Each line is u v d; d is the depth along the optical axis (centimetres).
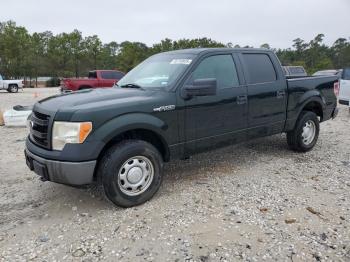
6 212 428
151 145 435
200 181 514
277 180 518
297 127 635
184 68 477
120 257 332
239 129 533
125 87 508
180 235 367
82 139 387
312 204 436
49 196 471
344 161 611
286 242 352
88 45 5638
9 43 4906
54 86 5003
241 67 539
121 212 418
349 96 1179
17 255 338
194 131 479
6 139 813
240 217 403
